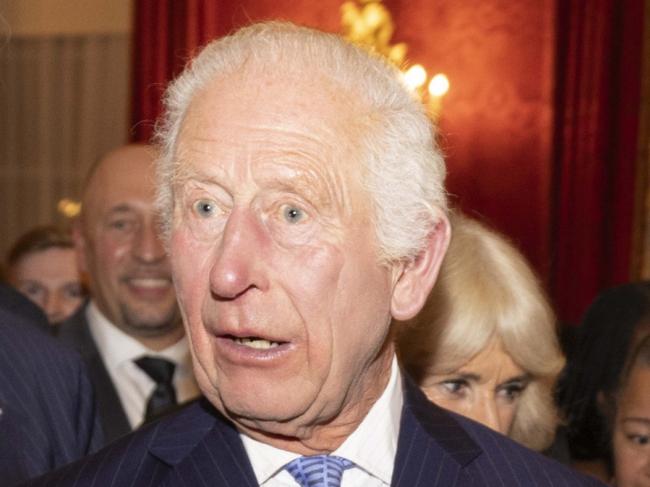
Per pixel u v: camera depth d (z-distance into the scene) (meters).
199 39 7.38
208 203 1.86
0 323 2.78
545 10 7.23
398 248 1.89
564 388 3.11
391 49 7.28
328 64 1.88
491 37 7.27
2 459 2.58
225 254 1.79
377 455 2.00
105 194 4.16
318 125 1.84
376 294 1.90
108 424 3.89
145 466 1.98
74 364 2.84
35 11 10.43
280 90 1.85
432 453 2.03
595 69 7.23
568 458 3.08
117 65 10.30
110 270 4.07
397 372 2.08
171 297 4.06
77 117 10.46
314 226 1.83
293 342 1.83
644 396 2.89
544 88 7.22
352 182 1.85
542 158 7.21
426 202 1.93
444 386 2.83
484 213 7.29
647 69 7.20
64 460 2.71
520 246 7.23
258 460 1.97
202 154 1.84
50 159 10.56
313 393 1.84
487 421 2.83
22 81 10.58
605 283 7.25
